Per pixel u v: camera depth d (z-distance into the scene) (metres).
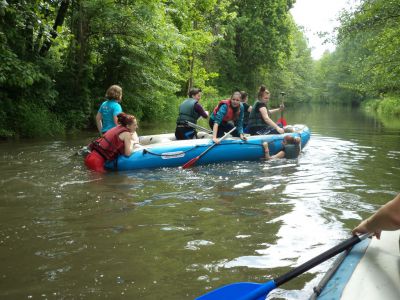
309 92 59.91
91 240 2.90
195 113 7.00
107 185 4.54
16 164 5.59
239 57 29.11
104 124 6.11
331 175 5.15
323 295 1.58
